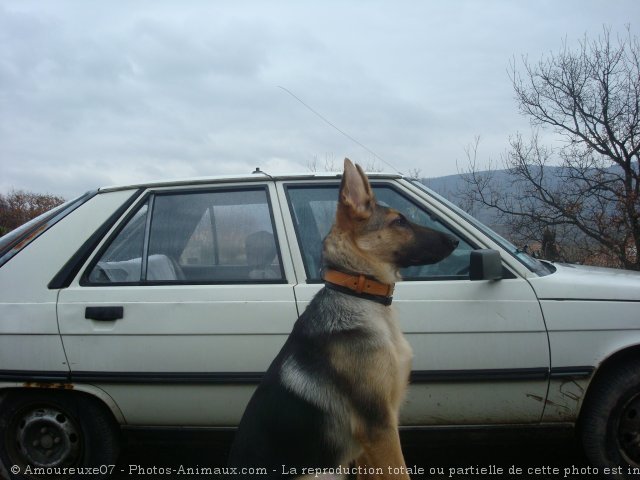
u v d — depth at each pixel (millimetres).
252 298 3086
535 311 2990
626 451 3006
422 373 2990
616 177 9086
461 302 3010
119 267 3279
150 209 3424
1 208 34438
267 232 3293
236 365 3049
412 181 3412
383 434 2348
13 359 3131
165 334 3068
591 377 2979
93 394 3123
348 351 2375
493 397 3018
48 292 3189
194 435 3156
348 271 2543
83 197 3537
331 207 3367
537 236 9422
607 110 9148
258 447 2320
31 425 3211
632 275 3359
